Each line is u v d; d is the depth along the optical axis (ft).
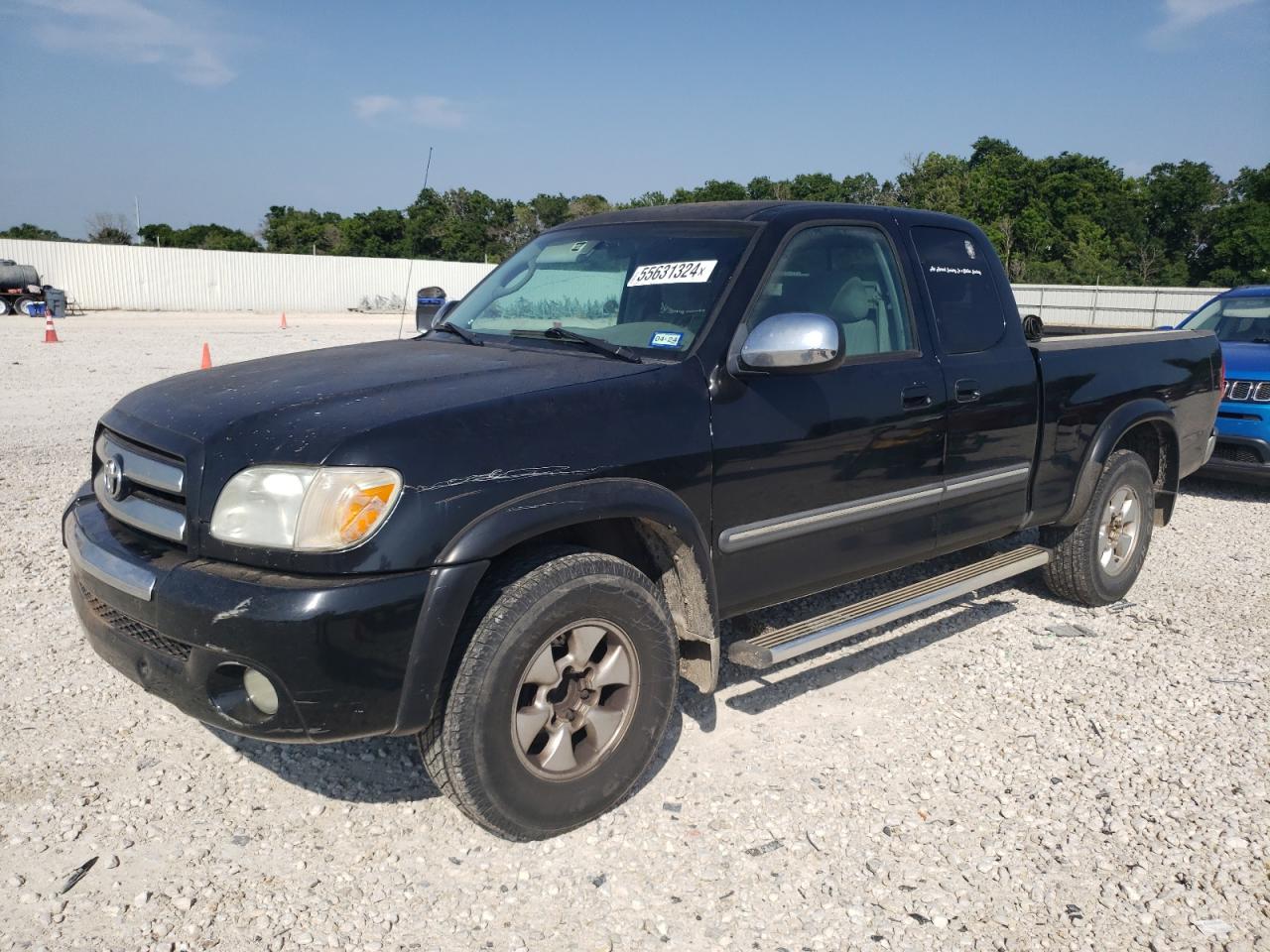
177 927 8.61
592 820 10.34
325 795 10.80
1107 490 16.63
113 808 10.41
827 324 10.50
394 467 8.69
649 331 11.55
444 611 8.74
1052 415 15.29
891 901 9.17
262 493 8.70
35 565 18.02
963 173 256.32
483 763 9.18
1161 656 15.15
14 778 10.91
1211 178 276.21
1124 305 118.73
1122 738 12.42
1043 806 10.82
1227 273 243.81
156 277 143.84
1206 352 19.15
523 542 9.97
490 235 254.68
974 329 14.42
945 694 13.67
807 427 11.66
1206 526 23.70
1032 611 17.19
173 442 9.37
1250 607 17.57
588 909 9.00
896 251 13.60
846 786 11.16
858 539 12.67
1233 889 9.40
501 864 9.64
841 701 13.38
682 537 10.41
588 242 13.62
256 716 8.71
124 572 9.19
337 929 8.65
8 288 109.19
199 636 8.51
